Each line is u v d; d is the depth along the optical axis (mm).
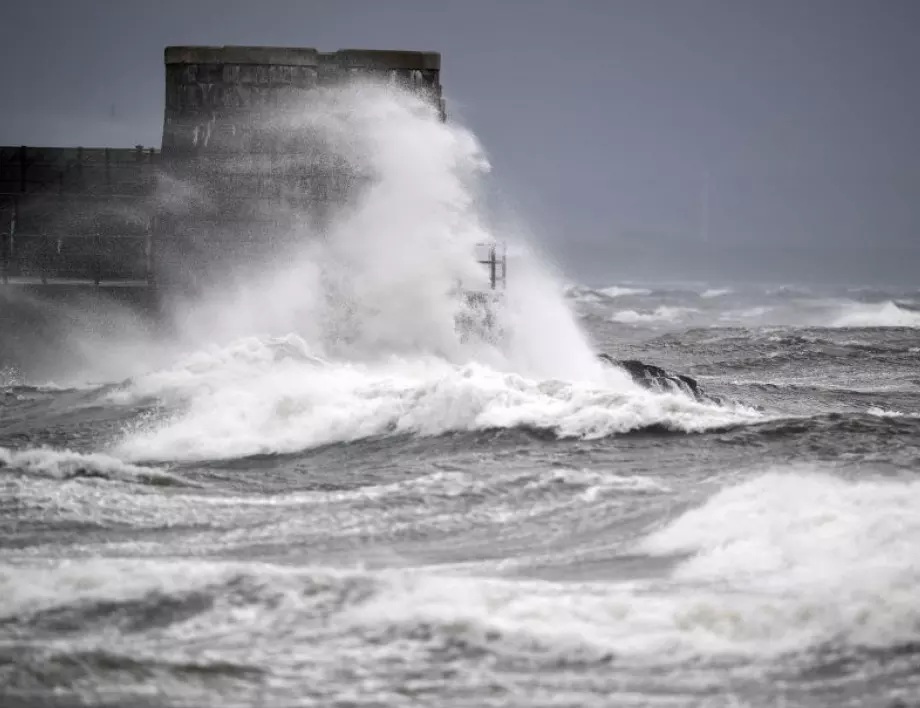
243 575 37844
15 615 35188
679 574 40469
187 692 30719
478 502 50844
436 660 32656
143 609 35656
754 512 46938
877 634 33688
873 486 49906
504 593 37062
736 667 32219
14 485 51625
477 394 65875
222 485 54219
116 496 51000
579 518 48312
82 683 30922
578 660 32688
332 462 59469
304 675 31750
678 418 64438
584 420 64250
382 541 45500
